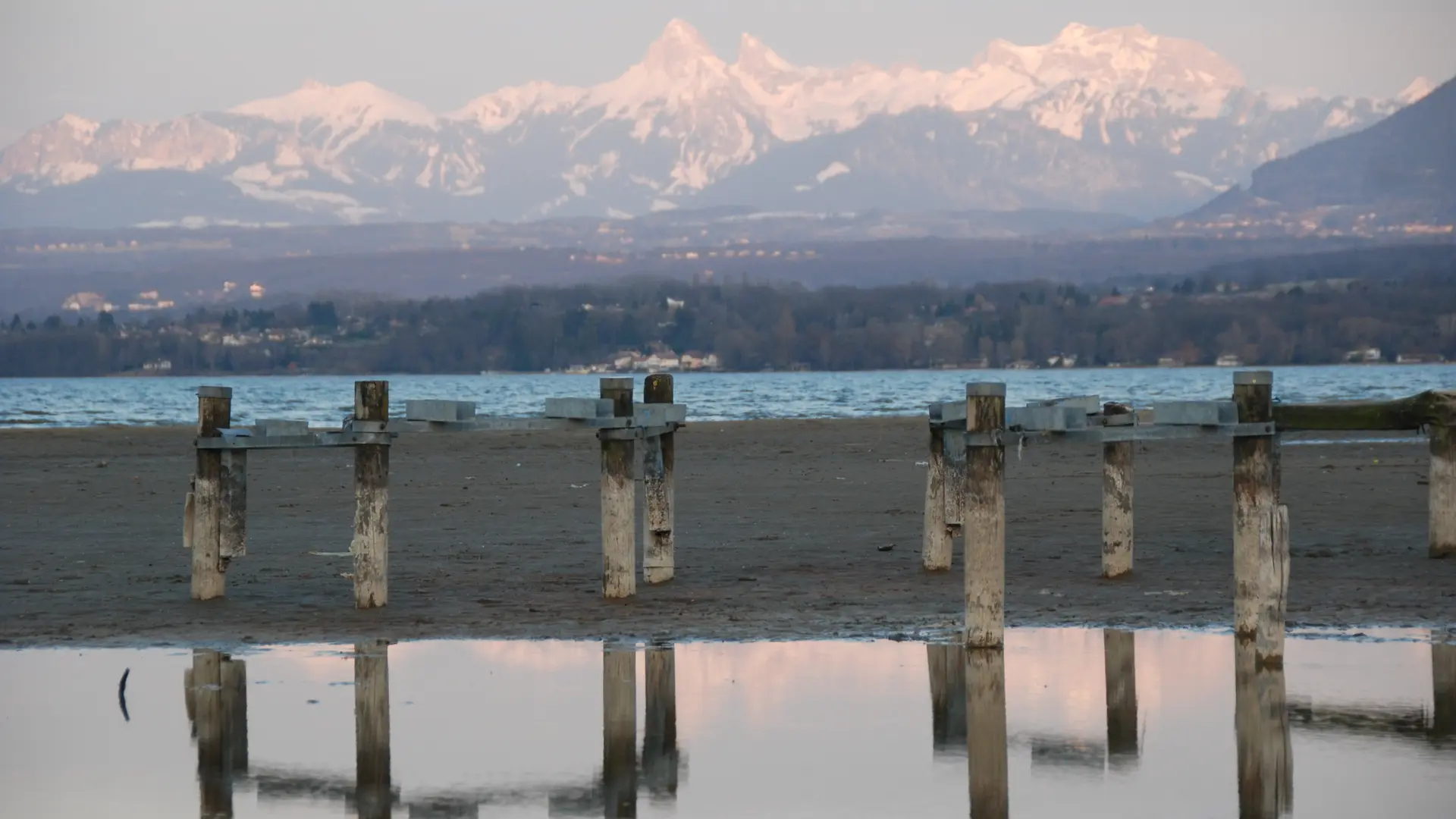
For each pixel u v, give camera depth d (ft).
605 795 141.28
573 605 230.89
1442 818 132.05
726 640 206.39
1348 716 165.99
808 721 166.09
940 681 182.91
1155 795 139.74
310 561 277.03
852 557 276.41
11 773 148.15
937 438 258.37
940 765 150.30
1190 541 289.53
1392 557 263.08
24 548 294.87
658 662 194.08
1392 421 245.45
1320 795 138.92
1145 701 173.06
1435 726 161.89
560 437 605.31
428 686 182.91
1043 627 212.43
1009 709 169.99
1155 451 501.56
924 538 265.75
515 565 270.87
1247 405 192.44
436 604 232.12
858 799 139.54
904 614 221.87
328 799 140.87
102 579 256.11
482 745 158.40
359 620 220.84
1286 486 382.22
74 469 492.13
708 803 138.82
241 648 203.21
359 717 169.48
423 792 142.41
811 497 378.94
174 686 183.11
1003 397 192.65
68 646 204.85
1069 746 155.84
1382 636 204.13
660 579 249.14
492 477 441.68
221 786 144.77
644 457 248.11
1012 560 270.05
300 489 407.85
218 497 233.14
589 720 167.32
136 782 145.48
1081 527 313.94
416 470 467.11
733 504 364.58
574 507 360.48
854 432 644.27
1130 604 226.99
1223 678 182.91
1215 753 152.76
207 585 233.55
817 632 210.38
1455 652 194.90
